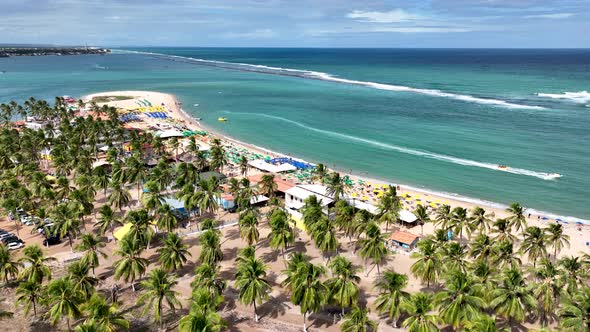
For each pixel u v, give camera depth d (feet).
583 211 289.94
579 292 155.53
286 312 180.04
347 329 145.79
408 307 145.59
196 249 231.71
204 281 164.86
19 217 256.52
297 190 298.97
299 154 430.20
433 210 288.92
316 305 159.02
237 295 190.70
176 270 209.26
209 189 258.16
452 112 611.47
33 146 365.81
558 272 167.94
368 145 457.27
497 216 281.95
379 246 195.52
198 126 549.13
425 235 253.03
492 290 158.51
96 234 246.88
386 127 532.73
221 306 182.70
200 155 352.28
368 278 206.59
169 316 173.68
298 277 160.66
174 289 192.34
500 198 312.71
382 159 409.90
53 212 232.32
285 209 271.69
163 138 452.76
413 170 376.89
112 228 255.29
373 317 175.22
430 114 602.03
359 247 232.12
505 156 407.44
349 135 499.10
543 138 462.60
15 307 174.60
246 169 359.87
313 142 472.85
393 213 242.58
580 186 331.77
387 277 164.25
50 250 229.66
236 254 228.22
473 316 142.92
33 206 258.98
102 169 292.40
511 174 360.69
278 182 329.72
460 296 148.97
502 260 185.57
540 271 168.35
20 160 327.06
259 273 166.50
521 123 531.50
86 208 249.55
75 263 176.14
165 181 296.10
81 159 315.37
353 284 164.55
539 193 320.29
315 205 239.71
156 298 162.50
